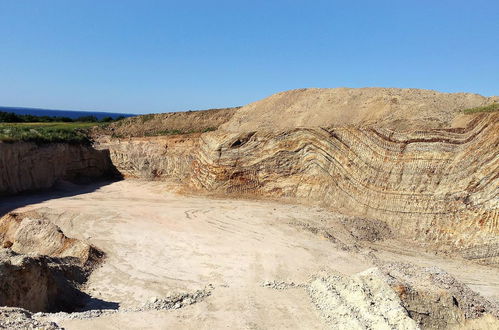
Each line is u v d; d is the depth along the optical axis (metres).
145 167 38.03
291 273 15.91
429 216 20.17
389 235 20.91
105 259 17.34
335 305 12.05
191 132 39.06
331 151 26.34
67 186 33.72
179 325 11.09
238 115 35.50
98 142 41.47
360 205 23.62
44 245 18.03
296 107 31.89
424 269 14.35
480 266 17.11
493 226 17.59
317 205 25.78
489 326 11.42
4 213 24.75
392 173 22.50
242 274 15.76
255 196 28.58
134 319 11.20
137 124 44.66
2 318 8.91
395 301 11.23
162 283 14.98
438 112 24.27
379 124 24.70
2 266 11.01
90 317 11.00
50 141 34.22
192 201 28.22
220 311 12.20
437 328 11.21
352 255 17.84
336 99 30.75
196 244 19.38
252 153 29.41
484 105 24.61
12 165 30.16
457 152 20.45
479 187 18.73
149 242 19.69
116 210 25.78
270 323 11.47
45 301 12.08
